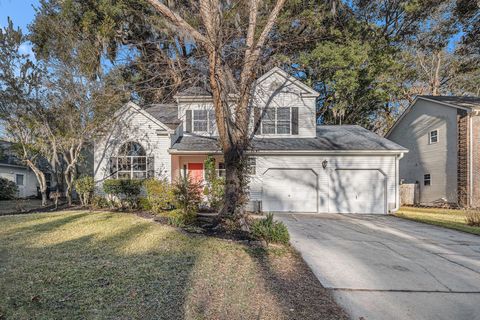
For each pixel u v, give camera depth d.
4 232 7.40
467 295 4.21
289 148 13.48
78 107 12.53
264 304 3.57
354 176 13.70
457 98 17.27
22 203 15.10
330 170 13.67
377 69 19.52
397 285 4.51
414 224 10.50
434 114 17.16
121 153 13.42
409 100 24.97
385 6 19.83
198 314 3.22
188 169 14.72
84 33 13.77
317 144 14.02
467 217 10.55
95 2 15.47
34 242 6.41
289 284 4.30
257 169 13.71
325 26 17.75
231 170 8.12
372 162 13.66
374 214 13.27
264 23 12.18
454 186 15.52
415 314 3.61
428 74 24.88
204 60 9.01
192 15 9.81
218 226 7.96
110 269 4.63
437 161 16.84
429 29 19.58
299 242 7.13
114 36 14.78
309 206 13.68
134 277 4.29
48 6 14.22
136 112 13.46
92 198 12.95
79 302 3.44
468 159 14.66
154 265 4.85
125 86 14.52
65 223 8.60
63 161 16.08
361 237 8.00
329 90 20.73
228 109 8.20
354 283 4.52
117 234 7.20
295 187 13.71
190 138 14.62
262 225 6.95
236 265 4.96
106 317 3.09
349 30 18.50
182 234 7.17
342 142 14.35
